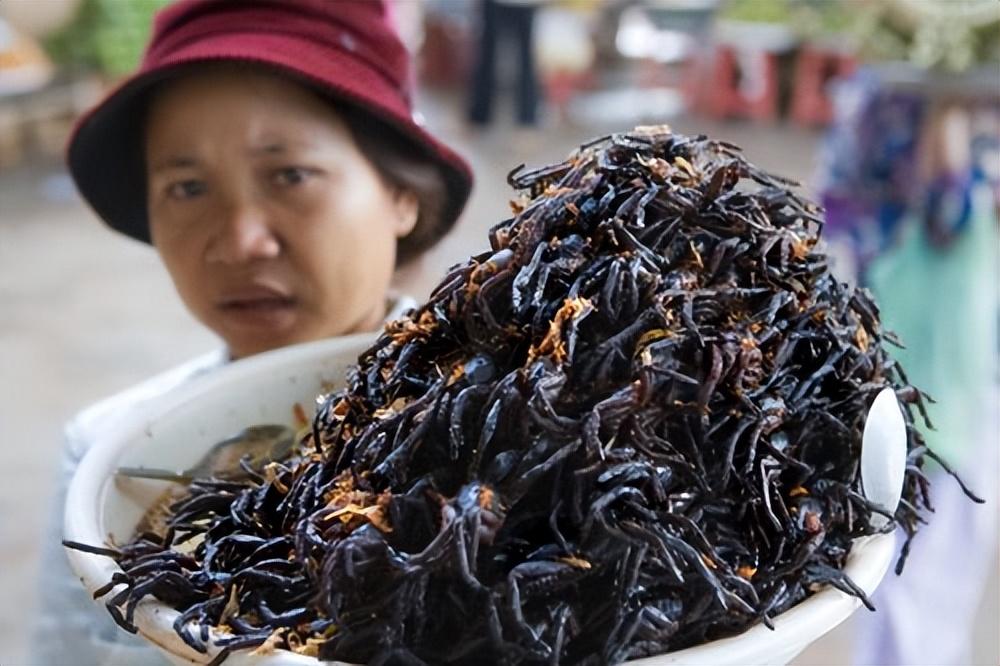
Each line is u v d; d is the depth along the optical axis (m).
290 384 0.75
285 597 0.52
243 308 0.84
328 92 0.81
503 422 0.48
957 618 1.30
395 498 0.48
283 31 0.82
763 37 4.16
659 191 0.54
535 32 4.10
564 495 0.48
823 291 0.56
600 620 0.48
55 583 0.82
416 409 0.51
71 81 3.93
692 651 0.48
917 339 1.33
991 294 1.35
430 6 4.97
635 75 4.82
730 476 0.51
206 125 0.81
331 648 0.48
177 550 0.60
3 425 2.12
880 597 1.28
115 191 0.96
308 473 0.57
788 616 0.51
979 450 1.34
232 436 0.73
